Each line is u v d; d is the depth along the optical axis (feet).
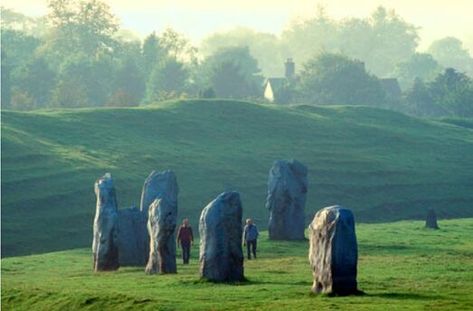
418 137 640.99
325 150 586.45
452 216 512.22
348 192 524.93
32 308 195.21
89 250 327.26
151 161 517.55
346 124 646.33
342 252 180.86
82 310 185.88
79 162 490.90
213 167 524.52
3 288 214.28
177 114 612.29
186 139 572.92
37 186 450.30
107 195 268.62
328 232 181.88
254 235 275.18
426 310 161.07
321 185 528.63
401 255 273.33
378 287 195.31
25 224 409.28
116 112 601.21
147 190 286.46
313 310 163.63
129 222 277.03
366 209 506.89
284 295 184.55
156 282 216.33
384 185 539.70
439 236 339.16
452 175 569.64
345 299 174.29
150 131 577.02
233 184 504.84
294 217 341.00
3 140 498.28
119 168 494.59
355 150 596.29
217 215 212.02
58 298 195.42
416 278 211.82
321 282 183.11
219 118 617.62
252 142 583.58
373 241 319.06
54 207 432.25
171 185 287.89
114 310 180.86
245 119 623.36
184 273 239.91
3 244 383.86
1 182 447.42
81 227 416.87
